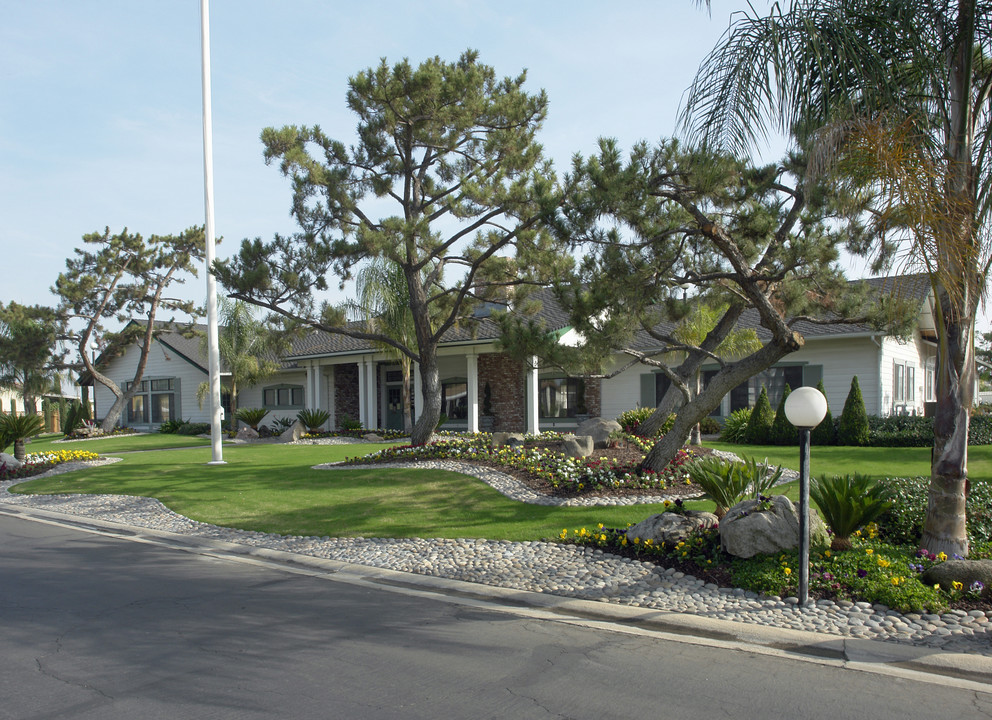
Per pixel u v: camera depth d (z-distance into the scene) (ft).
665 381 75.36
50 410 145.89
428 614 21.39
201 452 69.10
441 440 61.57
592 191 31.60
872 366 64.54
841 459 48.70
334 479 44.86
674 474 39.60
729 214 35.73
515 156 49.57
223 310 96.89
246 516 36.58
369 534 31.96
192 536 33.71
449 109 49.70
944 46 23.40
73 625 20.30
